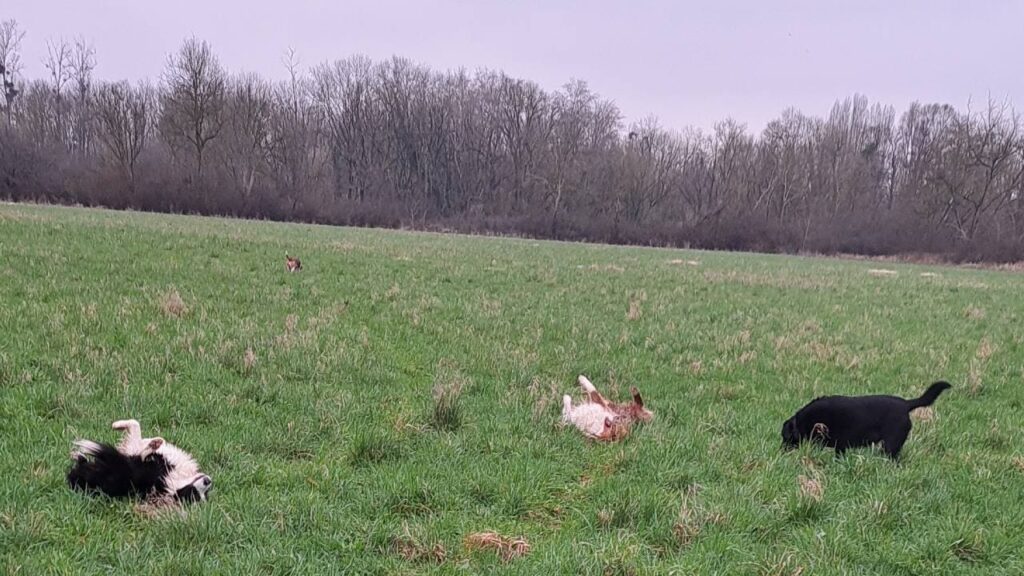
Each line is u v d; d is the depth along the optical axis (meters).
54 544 4.00
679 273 23.03
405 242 30.86
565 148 67.62
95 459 4.67
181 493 4.55
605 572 4.06
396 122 71.00
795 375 9.25
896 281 24.88
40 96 67.19
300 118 68.50
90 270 12.75
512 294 15.16
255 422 6.18
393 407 6.99
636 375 8.95
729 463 5.91
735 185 66.56
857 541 4.60
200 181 54.34
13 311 8.97
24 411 5.88
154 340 8.44
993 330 13.75
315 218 56.38
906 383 9.17
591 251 35.66
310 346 8.77
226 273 14.09
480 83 73.56
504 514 4.89
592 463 5.88
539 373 8.75
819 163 66.12
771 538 4.65
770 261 37.84
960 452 6.52
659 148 69.62
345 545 4.20
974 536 4.68
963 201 55.94
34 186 51.38
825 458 6.15
